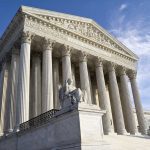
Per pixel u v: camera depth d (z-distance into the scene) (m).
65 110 16.53
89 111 15.62
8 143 27.23
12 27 36.97
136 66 55.25
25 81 29.64
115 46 51.22
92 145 14.48
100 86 42.59
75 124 15.19
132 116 45.88
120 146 20.75
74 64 46.84
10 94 34.41
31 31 34.06
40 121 21.28
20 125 26.34
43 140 19.28
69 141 15.37
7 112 34.03
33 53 40.47
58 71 42.56
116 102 43.97
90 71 51.50
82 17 44.84
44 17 37.34
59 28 38.91
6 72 38.84
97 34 47.66
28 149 21.92
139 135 41.97
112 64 47.59
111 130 38.25
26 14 34.34
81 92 16.38
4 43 41.50
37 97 36.47
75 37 41.81
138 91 51.66
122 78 49.91
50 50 35.75
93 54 43.88
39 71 39.09
